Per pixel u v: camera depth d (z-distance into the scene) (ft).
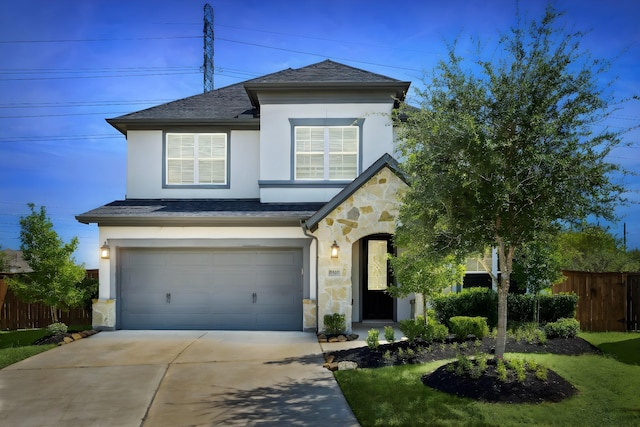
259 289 52.11
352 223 48.11
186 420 26.00
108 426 25.44
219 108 61.00
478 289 48.73
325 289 48.01
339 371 34.32
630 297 51.24
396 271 39.45
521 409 26.55
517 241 31.19
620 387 30.25
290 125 55.16
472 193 30.14
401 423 24.79
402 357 36.29
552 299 48.19
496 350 32.32
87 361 38.32
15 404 28.84
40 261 52.06
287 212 50.98
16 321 58.39
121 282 52.39
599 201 29.78
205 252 52.47
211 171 57.98
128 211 51.85
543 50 31.07
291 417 26.22
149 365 36.83
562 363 35.27
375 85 53.88
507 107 30.71
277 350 41.45
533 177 29.94
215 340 45.80
